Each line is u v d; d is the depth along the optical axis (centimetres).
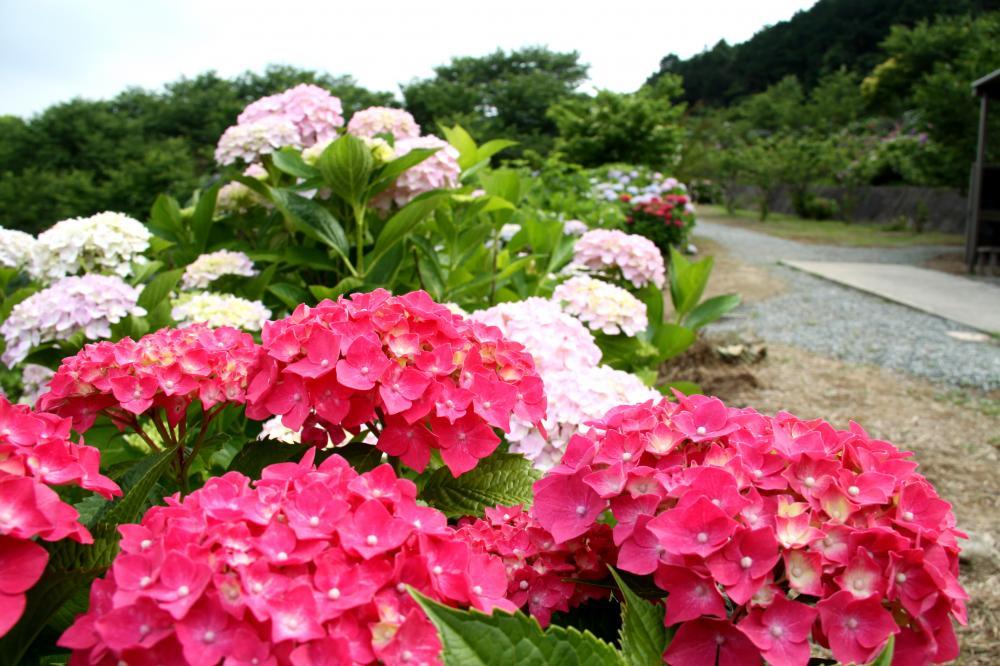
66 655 128
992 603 317
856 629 107
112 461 244
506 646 98
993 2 3969
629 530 119
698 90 5222
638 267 379
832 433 133
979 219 1284
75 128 2003
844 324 862
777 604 107
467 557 109
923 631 112
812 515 116
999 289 1077
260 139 337
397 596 101
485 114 3059
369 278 290
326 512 104
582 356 229
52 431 119
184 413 157
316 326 137
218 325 253
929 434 518
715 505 108
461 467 141
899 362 695
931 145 1612
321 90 367
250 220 374
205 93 2311
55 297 233
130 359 148
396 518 106
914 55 2984
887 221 2261
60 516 103
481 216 376
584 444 136
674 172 2292
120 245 282
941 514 119
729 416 138
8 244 317
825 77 3994
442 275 317
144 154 1934
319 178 295
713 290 1113
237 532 97
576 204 1027
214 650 87
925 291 1048
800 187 2473
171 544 97
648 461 130
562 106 2077
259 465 157
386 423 144
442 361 140
